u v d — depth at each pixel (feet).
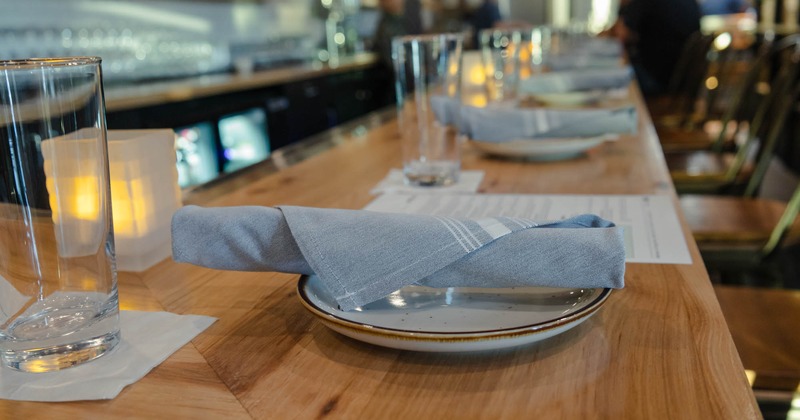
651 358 1.52
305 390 1.46
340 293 1.65
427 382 1.46
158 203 2.36
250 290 2.07
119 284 2.16
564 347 1.59
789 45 6.91
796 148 12.09
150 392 1.48
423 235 1.69
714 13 23.88
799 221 4.91
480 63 5.38
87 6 11.80
